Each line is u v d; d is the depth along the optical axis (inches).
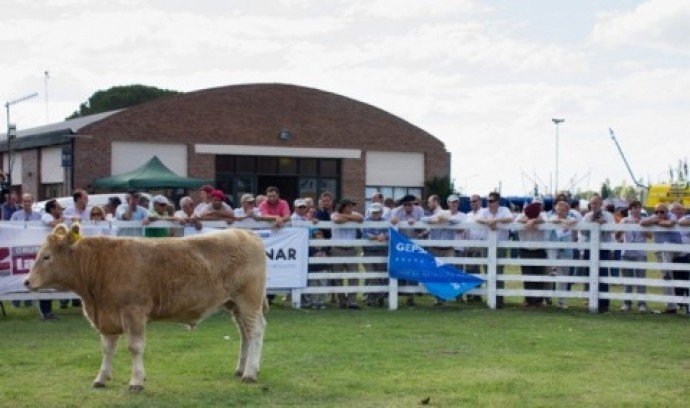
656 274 923.4
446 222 671.8
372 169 1971.0
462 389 381.4
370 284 685.9
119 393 368.2
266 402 354.6
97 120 1727.4
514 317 617.0
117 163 1718.8
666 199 1493.6
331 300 711.1
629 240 682.8
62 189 1795.0
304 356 455.8
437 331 546.0
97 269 371.9
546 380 402.0
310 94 1907.0
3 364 431.8
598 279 655.8
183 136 1781.5
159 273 374.0
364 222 668.1
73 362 437.1
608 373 420.2
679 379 407.8
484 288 674.2
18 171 2007.9
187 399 358.0
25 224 590.9
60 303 645.9
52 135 1755.7
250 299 396.5
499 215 678.5
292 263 649.6
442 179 1982.0
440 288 665.6
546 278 666.8
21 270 588.1
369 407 348.2
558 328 565.9
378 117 1971.0
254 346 396.5
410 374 412.2
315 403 354.0
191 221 626.2
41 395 364.8
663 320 611.5
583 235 689.0
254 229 642.8
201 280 380.8
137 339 370.6
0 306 623.8
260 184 1895.9
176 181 1419.8
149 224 617.6
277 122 1877.5
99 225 606.5
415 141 2003.0
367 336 522.9
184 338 510.9
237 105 1834.4
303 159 1923.0
